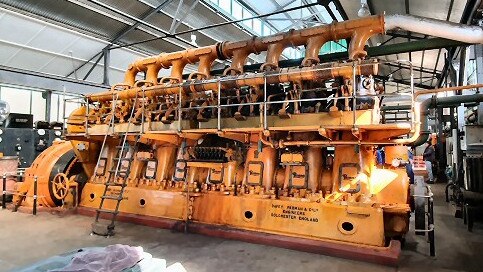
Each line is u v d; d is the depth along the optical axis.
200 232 5.76
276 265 4.35
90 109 8.12
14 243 5.29
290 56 19.89
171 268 2.82
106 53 12.96
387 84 19.03
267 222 5.42
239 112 5.63
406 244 5.27
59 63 12.96
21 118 11.76
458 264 4.40
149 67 7.28
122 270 2.53
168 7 11.30
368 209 4.77
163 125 6.59
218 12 12.57
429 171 13.41
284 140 5.64
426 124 9.02
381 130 5.07
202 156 6.43
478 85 4.46
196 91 6.15
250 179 5.91
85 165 7.81
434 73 14.67
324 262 4.45
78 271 2.38
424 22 5.65
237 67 6.24
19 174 8.99
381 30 5.18
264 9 15.59
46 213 7.33
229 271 4.15
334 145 5.36
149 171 7.02
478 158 6.37
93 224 5.82
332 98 4.82
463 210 6.80
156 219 6.26
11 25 10.41
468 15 7.29
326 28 5.43
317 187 5.51
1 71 9.99
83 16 11.05
